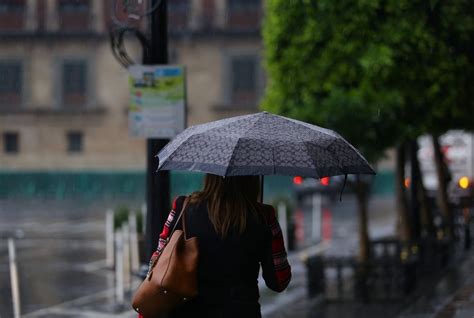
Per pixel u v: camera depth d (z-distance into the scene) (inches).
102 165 2314.2
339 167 235.6
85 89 2319.1
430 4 553.9
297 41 601.9
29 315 594.9
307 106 596.7
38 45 2314.2
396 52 563.5
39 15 2303.2
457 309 519.8
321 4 575.8
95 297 672.4
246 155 226.2
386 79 571.5
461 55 582.9
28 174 2262.6
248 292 233.3
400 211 759.7
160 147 461.7
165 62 465.7
